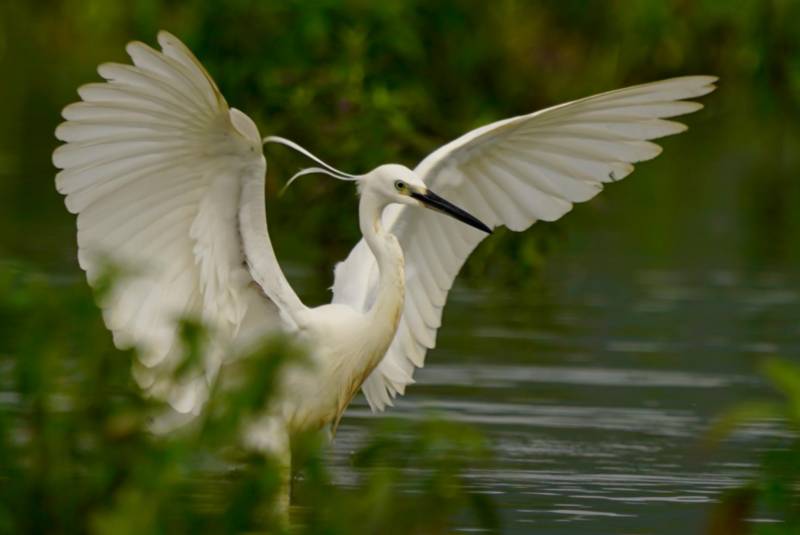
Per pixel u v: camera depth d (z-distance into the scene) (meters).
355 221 20.23
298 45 21.34
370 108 20.36
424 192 10.91
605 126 11.18
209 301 10.18
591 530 9.85
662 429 12.84
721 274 21.16
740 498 8.21
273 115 20.61
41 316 7.63
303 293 18.30
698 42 33.22
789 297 19.50
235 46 21.52
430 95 22.58
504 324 17.62
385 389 11.77
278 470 7.76
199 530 7.50
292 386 10.58
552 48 32.19
